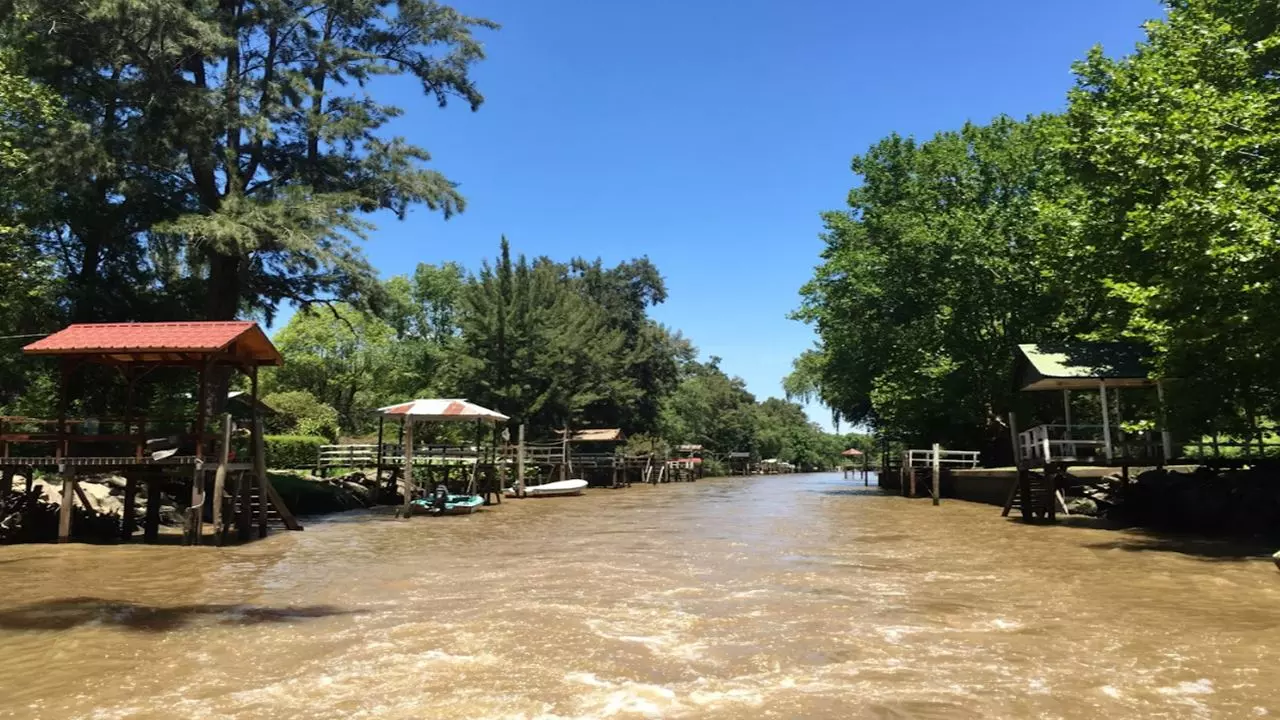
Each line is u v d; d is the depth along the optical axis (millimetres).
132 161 24391
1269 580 11766
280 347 52719
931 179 37625
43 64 24188
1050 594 10961
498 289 49344
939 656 7672
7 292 22938
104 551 16516
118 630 9016
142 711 6160
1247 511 17859
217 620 9617
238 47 27406
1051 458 21578
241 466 19172
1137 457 20703
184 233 23359
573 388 53406
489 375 48062
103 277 27328
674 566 14195
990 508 28734
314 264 27828
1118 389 23453
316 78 29594
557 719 5953
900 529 20969
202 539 18578
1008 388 34000
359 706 6285
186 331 18234
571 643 8344
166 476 18984
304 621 9539
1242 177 16312
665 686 6781
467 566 14492
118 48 24172
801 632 8773
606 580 12625
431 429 46125
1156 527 19531
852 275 39219
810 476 86500
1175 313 16734
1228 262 14391
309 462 38469
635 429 65375
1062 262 25109
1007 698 6328
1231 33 19703
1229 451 26750
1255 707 6047
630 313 71562
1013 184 35844
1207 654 7613
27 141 22562
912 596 10953
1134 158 17141
